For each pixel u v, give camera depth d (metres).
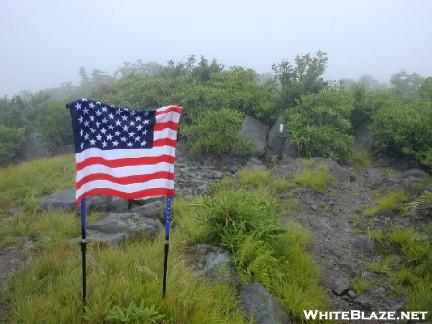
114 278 5.48
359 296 6.41
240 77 16.38
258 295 5.66
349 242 8.02
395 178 10.98
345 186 10.72
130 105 16.30
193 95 14.90
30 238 7.32
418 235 7.52
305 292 6.12
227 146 12.51
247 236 6.69
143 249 6.50
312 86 14.98
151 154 5.07
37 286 5.48
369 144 13.65
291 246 7.19
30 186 10.15
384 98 14.93
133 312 4.82
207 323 4.97
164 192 5.11
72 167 11.77
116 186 4.92
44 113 19.69
